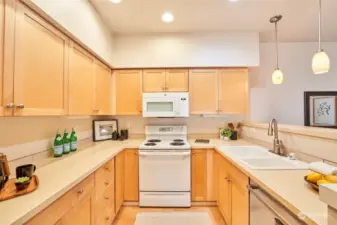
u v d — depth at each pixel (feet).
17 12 3.67
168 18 8.05
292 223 3.11
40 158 5.90
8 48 3.48
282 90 10.91
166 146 8.79
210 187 8.93
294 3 6.97
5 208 2.95
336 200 2.21
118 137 10.39
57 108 5.01
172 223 7.61
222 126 10.87
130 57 9.70
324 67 5.65
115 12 7.52
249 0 6.79
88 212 5.08
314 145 5.27
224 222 7.66
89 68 7.09
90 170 4.97
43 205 3.16
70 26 5.33
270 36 10.12
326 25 8.77
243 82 9.76
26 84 3.91
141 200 8.83
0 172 3.59
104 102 8.80
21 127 5.17
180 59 9.61
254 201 4.59
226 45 9.55
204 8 7.29
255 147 7.87
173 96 9.53
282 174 4.55
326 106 10.77
